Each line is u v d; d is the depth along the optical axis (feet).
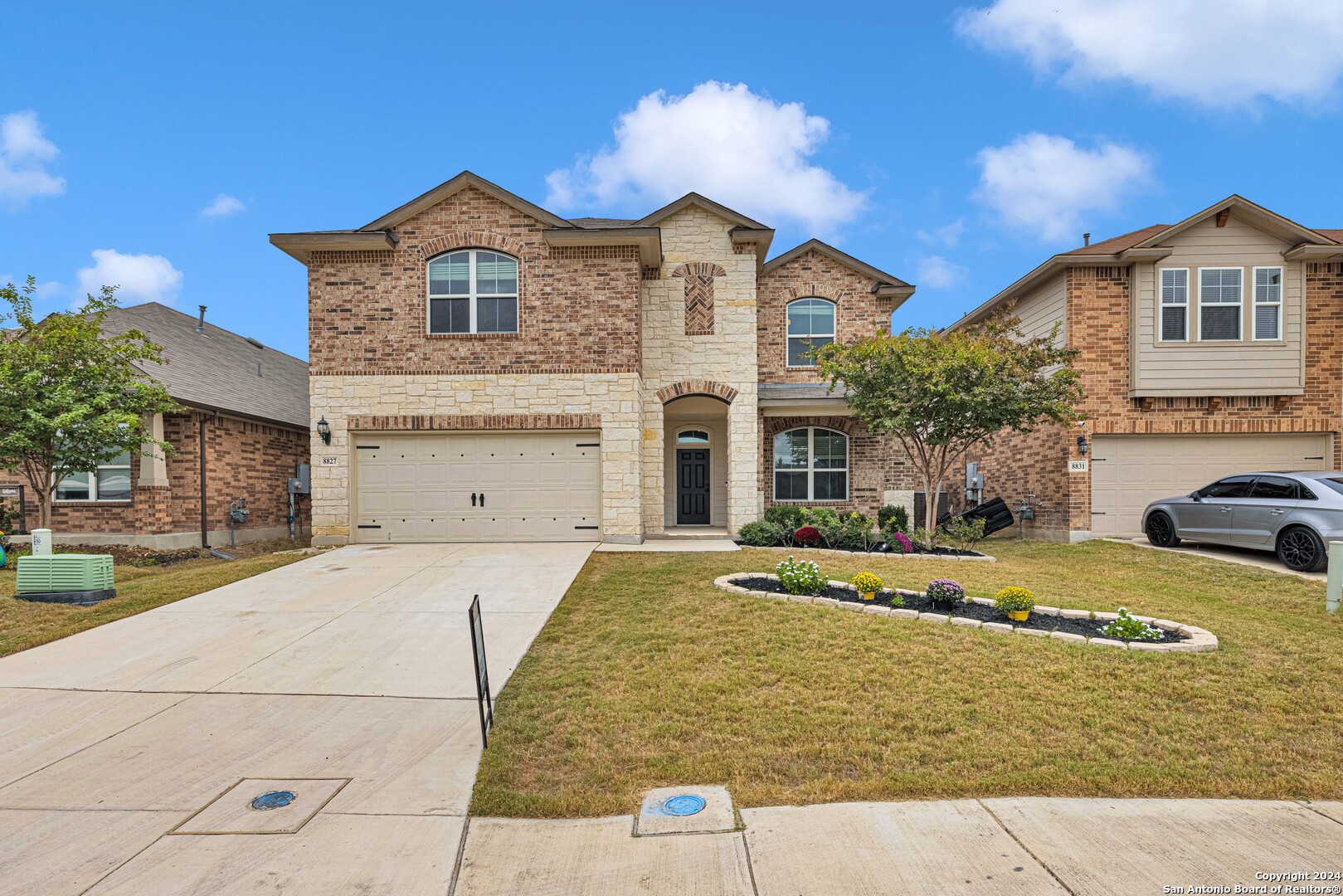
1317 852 11.32
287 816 12.68
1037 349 40.70
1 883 10.62
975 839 11.73
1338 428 47.47
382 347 45.03
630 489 45.11
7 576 34.01
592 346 45.24
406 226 45.21
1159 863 10.99
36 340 39.22
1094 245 53.88
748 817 12.55
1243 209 46.52
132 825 12.38
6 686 19.69
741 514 49.55
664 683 19.04
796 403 51.01
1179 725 16.19
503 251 45.21
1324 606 27.91
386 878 10.81
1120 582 32.65
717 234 50.55
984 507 54.60
